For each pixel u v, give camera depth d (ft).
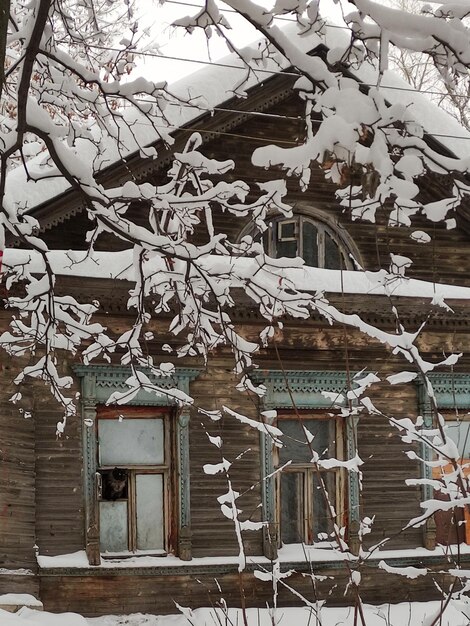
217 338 27.84
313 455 18.78
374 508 39.88
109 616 35.99
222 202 25.16
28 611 33.42
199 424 38.06
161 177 37.91
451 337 41.27
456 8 21.84
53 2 24.04
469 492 19.08
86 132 26.50
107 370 37.01
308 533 39.34
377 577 39.47
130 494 37.55
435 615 18.74
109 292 34.88
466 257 43.57
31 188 35.68
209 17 23.12
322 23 22.58
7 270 28.07
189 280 26.27
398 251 42.60
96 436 37.19
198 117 37.58
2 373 35.27
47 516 35.88
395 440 40.50
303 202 41.22
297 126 40.73
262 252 25.62
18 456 35.32
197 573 37.11
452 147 41.68
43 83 26.55
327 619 36.83
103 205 24.53
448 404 41.39
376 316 38.93
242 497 38.24
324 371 39.63
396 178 21.76
